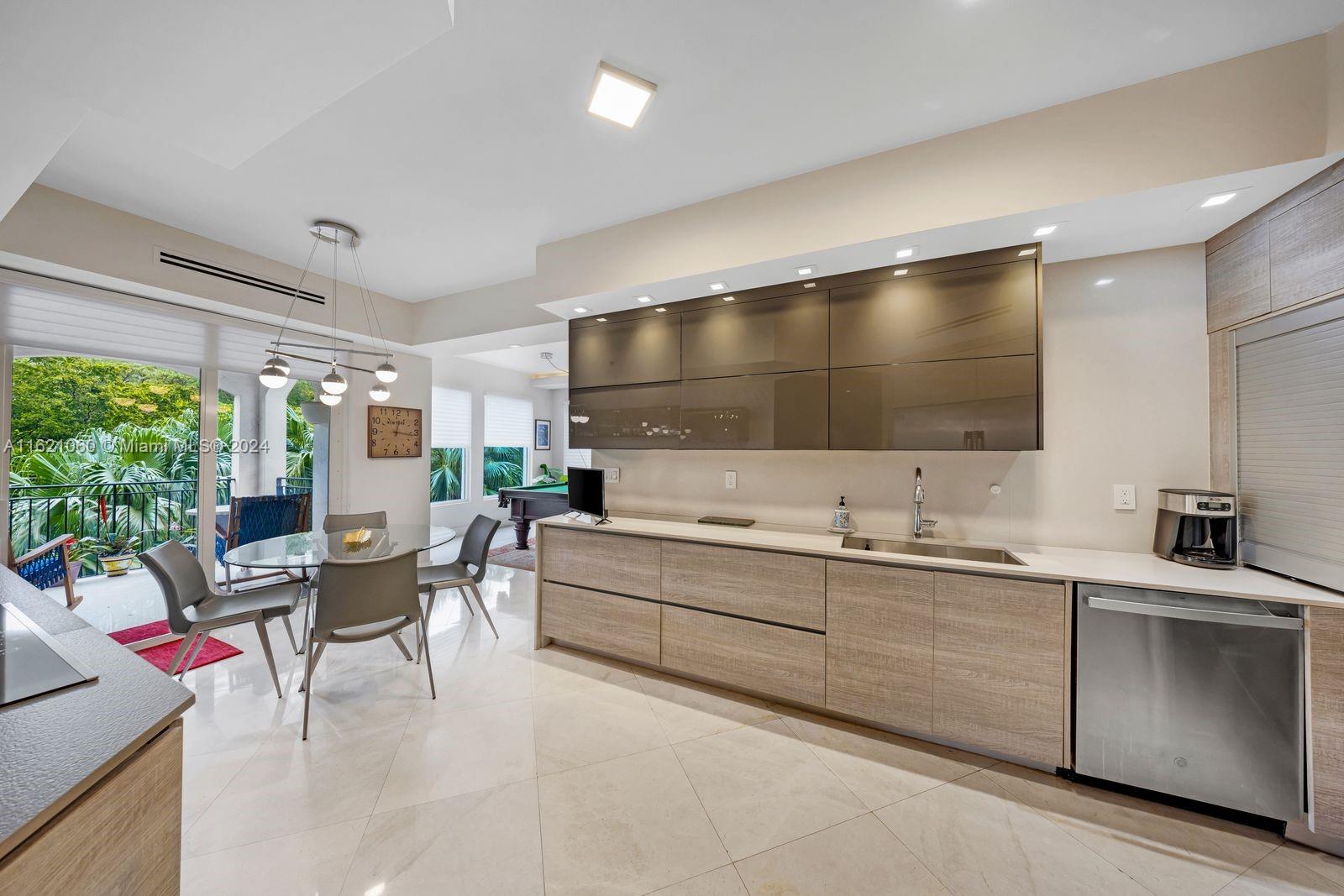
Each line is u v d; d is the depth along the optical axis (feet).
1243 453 6.40
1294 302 5.52
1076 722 6.06
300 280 11.71
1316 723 5.09
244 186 7.95
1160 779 5.68
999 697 6.42
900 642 6.98
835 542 8.08
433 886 4.65
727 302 9.16
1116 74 5.43
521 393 26.55
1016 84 5.58
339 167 7.38
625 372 10.23
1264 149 5.09
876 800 5.85
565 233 9.49
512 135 6.60
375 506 14.97
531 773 6.29
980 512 8.12
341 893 4.57
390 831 5.30
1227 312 6.53
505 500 19.47
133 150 6.99
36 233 7.91
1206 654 5.51
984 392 7.16
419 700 8.04
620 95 5.75
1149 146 5.52
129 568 10.39
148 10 3.19
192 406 11.17
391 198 8.29
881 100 5.87
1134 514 7.29
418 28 3.51
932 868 4.91
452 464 22.81
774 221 7.63
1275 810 5.26
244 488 12.22
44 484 9.30
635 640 9.12
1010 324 7.04
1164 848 5.16
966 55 5.17
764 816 5.59
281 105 4.25
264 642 8.18
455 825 5.39
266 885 4.62
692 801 5.82
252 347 12.15
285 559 8.79
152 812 2.74
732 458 10.14
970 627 6.56
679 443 9.56
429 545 10.07
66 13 3.18
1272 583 5.66
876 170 6.90
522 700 8.07
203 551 11.29
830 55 5.19
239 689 8.30
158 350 10.41
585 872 4.83
